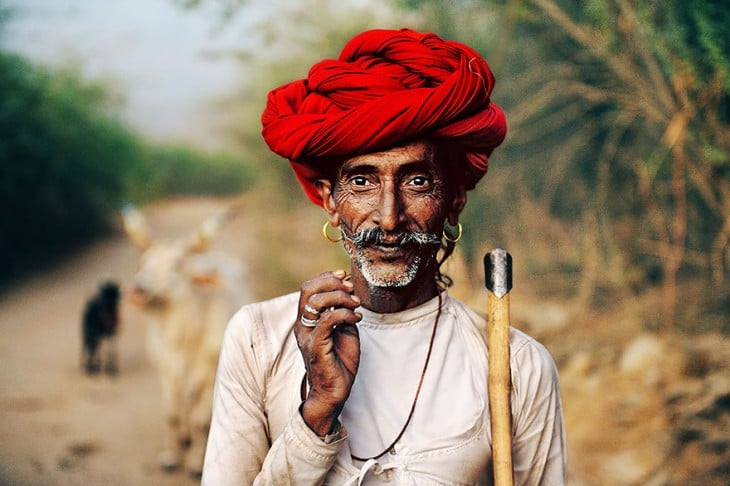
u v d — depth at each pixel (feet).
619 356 20.80
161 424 27.07
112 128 66.13
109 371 32.78
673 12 15.81
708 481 16.25
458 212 7.20
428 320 6.97
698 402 17.47
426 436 6.49
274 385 6.72
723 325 20.25
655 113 18.08
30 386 30.99
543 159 23.88
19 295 47.65
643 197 21.71
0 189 52.42
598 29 18.74
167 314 23.99
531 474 6.94
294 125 6.58
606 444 18.07
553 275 24.43
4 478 22.21
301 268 37.35
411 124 6.35
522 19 20.51
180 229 71.97
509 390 6.59
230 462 6.60
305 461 6.09
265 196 45.09
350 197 6.70
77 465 23.38
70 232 58.39
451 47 6.72
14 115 53.11
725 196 17.54
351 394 6.68
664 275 22.43
